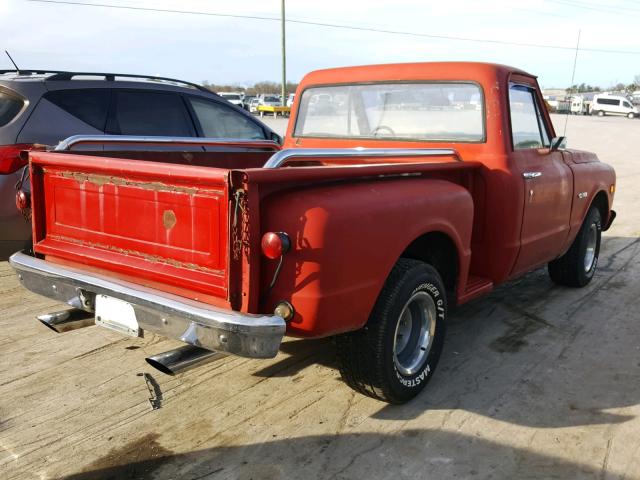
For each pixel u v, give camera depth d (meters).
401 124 4.64
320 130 5.14
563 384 3.85
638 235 8.35
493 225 4.17
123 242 3.11
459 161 3.96
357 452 3.07
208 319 2.65
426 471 2.93
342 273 2.85
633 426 3.37
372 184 3.21
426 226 3.36
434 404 3.56
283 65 34.56
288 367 4.03
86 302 3.20
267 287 2.76
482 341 4.54
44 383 3.72
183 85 6.59
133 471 2.90
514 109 4.36
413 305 3.53
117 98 5.87
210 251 2.76
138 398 3.57
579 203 5.30
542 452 3.10
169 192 2.86
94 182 3.17
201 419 3.36
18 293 5.28
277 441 3.16
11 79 5.27
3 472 2.86
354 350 3.24
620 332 4.76
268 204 2.74
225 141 4.77
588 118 47.16
